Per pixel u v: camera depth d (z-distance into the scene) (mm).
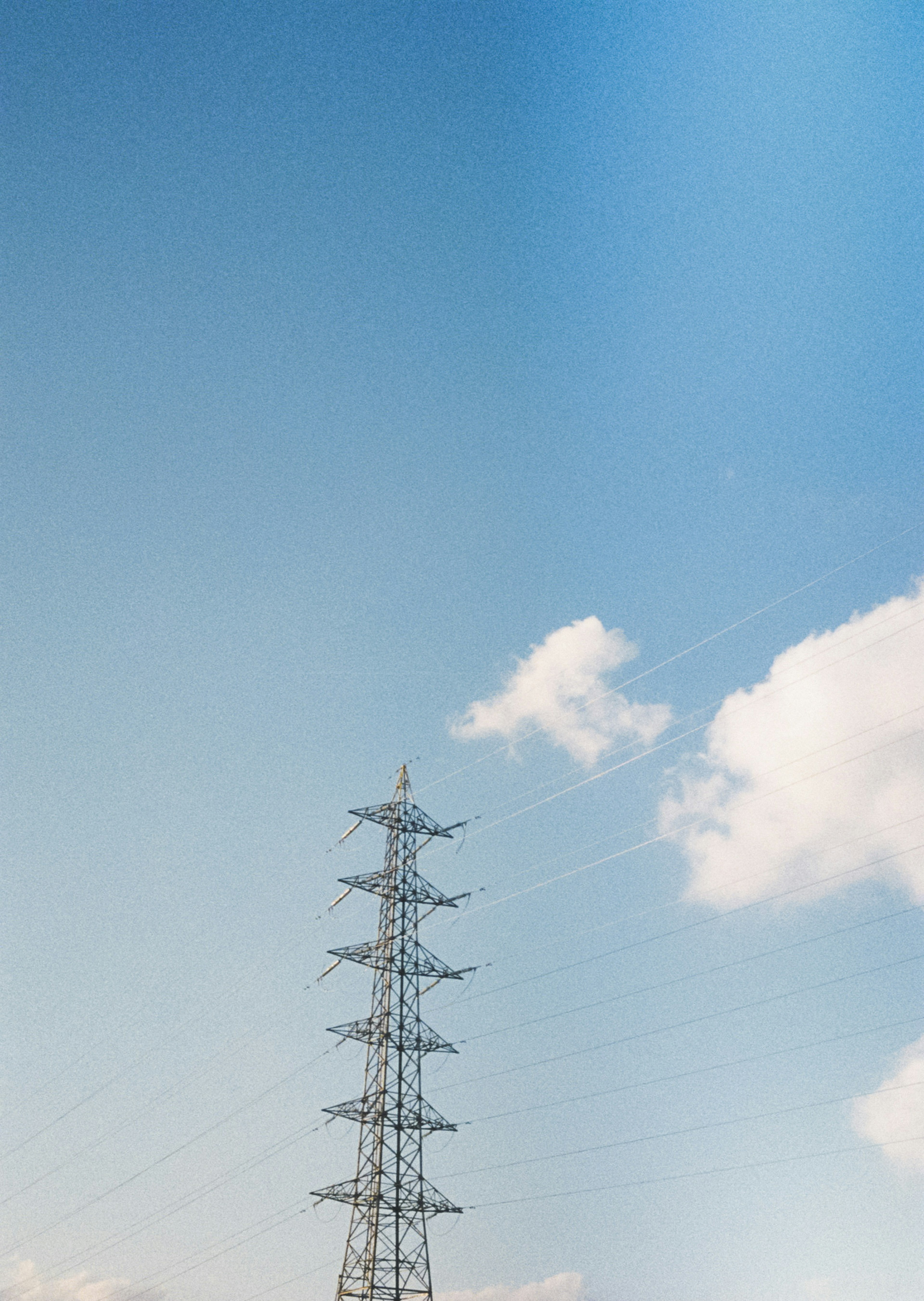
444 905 83500
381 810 87750
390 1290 68438
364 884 83938
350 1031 77750
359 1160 72938
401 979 79625
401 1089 75250
